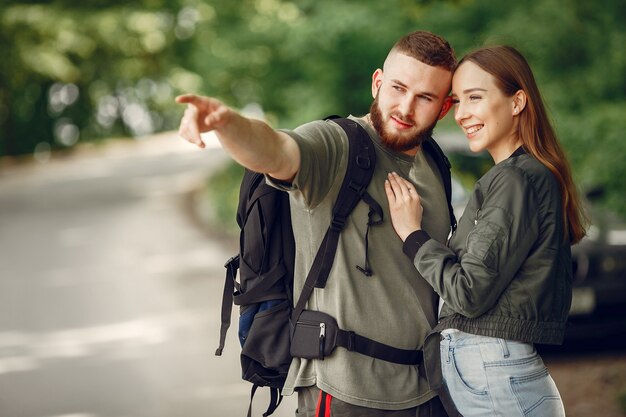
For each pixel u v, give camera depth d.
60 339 9.03
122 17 31.64
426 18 15.23
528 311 3.23
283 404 6.60
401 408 3.38
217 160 31.97
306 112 16.84
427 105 3.44
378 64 16.62
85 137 47.59
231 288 3.81
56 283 12.26
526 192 3.23
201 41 21.42
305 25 16.50
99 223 19.09
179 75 32.94
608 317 7.38
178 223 18.33
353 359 3.36
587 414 6.12
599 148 11.33
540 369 3.29
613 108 12.12
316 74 16.94
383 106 3.46
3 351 8.70
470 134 3.41
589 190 9.16
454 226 3.74
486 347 3.26
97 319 9.83
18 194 26.42
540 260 3.24
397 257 3.41
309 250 3.45
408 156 3.54
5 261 14.61
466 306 3.18
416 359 3.42
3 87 37.03
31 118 45.91
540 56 13.78
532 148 3.34
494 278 3.17
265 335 3.51
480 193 3.33
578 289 7.39
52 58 31.66
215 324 9.24
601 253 7.46
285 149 3.15
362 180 3.38
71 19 31.23
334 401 3.37
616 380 6.79
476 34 14.70
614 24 14.04
